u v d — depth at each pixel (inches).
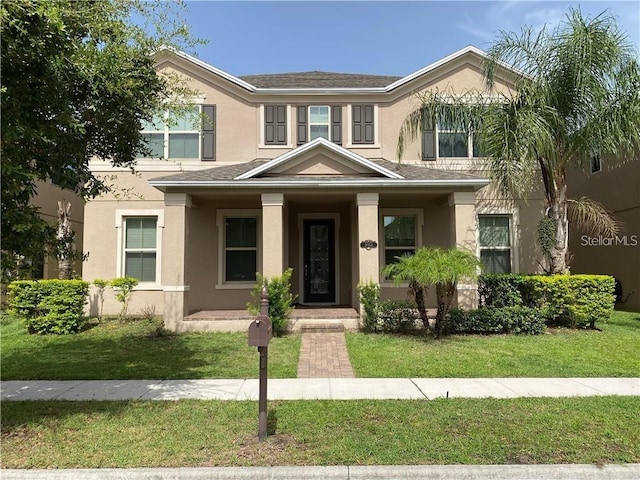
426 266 357.7
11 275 196.9
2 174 174.7
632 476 150.9
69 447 171.2
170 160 522.0
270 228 435.5
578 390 244.7
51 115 196.7
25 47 171.8
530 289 425.4
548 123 404.8
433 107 456.4
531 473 150.6
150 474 150.0
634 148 507.5
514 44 422.3
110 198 516.4
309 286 546.9
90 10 218.5
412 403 221.9
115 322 470.0
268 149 530.9
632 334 391.2
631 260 565.0
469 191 444.1
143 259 516.7
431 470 151.5
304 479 150.1
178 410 212.8
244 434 182.2
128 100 232.4
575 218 557.3
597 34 393.1
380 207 522.0
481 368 291.3
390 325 405.4
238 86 529.3
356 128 537.0
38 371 290.7
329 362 311.3
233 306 509.4
